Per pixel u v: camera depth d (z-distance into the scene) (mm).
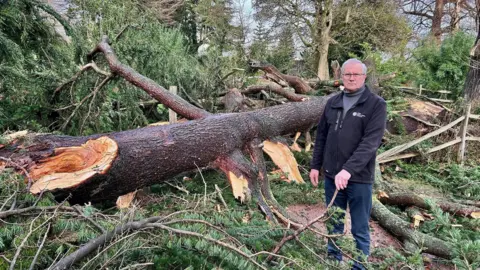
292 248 2189
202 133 2871
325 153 2523
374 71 6328
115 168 2352
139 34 4656
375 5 14023
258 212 2779
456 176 4352
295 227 2654
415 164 5207
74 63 4262
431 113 6020
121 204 2750
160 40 4793
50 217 1638
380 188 3844
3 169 2033
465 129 5266
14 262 1329
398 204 3580
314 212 3480
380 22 13680
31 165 2201
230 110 4855
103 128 3965
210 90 5148
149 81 3619
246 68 6367
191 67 5160
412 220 3227
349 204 2424
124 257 1514
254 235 2076
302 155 4461
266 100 5512
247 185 2930
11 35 3797
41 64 4098
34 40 4102
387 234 3180
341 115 2391
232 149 3059
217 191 2723
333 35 13914
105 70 4184
